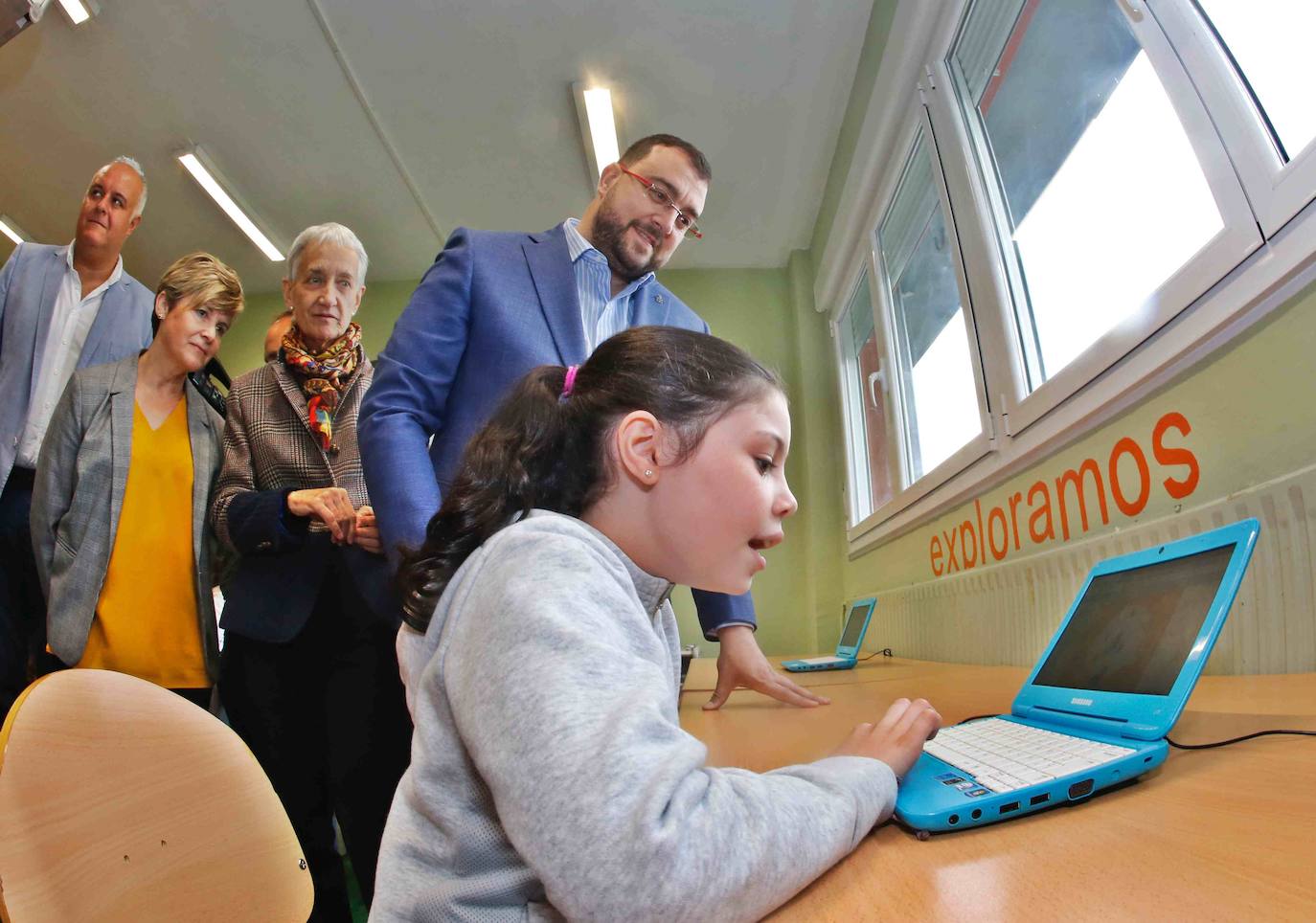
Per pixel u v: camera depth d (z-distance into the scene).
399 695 1.18
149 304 2.31
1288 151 0.97
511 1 2.65
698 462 0.49
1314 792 0.43
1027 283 1.77
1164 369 1.10
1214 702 0.74
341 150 3.30
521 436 0.53
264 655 1.28
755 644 1.13
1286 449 0.91
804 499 3.67
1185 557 0.67
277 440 1.47
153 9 2.66
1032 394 1.53
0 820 0.40
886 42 2.54
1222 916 0.28
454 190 3.54
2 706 1.55
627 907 0.30
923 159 2.54
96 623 1.40
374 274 4.20
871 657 2.39
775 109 3.11
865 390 3.46
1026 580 1.50
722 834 0.33
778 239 3.88
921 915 0.32
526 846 0.33
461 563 0.50
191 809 0.56
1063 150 1.68
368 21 2.71
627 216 1.18
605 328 1.24
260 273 4.12
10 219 3.63
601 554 0.44
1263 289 0.93
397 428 0.96
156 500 1.50
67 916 0.42
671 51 2.84
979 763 0.54
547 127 3.20
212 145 3.25
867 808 0.42
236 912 0.57
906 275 2.88
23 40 2.76
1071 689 0.69
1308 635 0.84
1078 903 0.31
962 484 1.90
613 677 0.36
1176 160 1.27
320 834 1.31
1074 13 1.67
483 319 1.09
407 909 0.40
